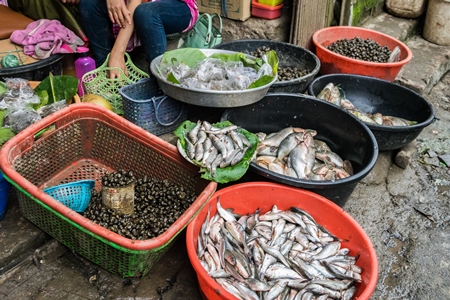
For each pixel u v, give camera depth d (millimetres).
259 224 2490
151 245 1931
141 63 3969
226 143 2600
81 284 2246
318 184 2438
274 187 2525
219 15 3885
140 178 2727
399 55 4098
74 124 2688
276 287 2146
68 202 2348
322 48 3955
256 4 4027
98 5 3328
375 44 4242
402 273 2623
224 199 2484
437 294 2516
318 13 4230
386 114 3738
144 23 3268
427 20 5145
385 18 5359
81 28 3545
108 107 3146
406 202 3176
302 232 2473
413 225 2982
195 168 2494
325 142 3215
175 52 3270
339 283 2201
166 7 3350
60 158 2711
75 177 2760
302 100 3135
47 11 3559
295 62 3914
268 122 3244
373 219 2982
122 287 2254
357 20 4957
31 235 2340
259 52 3865
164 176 2666
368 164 2613
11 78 2945
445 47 5074
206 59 3240
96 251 2154
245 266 2213
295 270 2271
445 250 2812
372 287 2057
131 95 3205
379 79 3672
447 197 3275
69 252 2404
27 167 2496
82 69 3400
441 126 4098
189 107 3406
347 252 2408
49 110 2701
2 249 2234
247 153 2627
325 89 3516
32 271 2283
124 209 2334
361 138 2924
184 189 2578
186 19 3520
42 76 3229
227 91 2803
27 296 2160
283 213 2523
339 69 3916
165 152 2576
